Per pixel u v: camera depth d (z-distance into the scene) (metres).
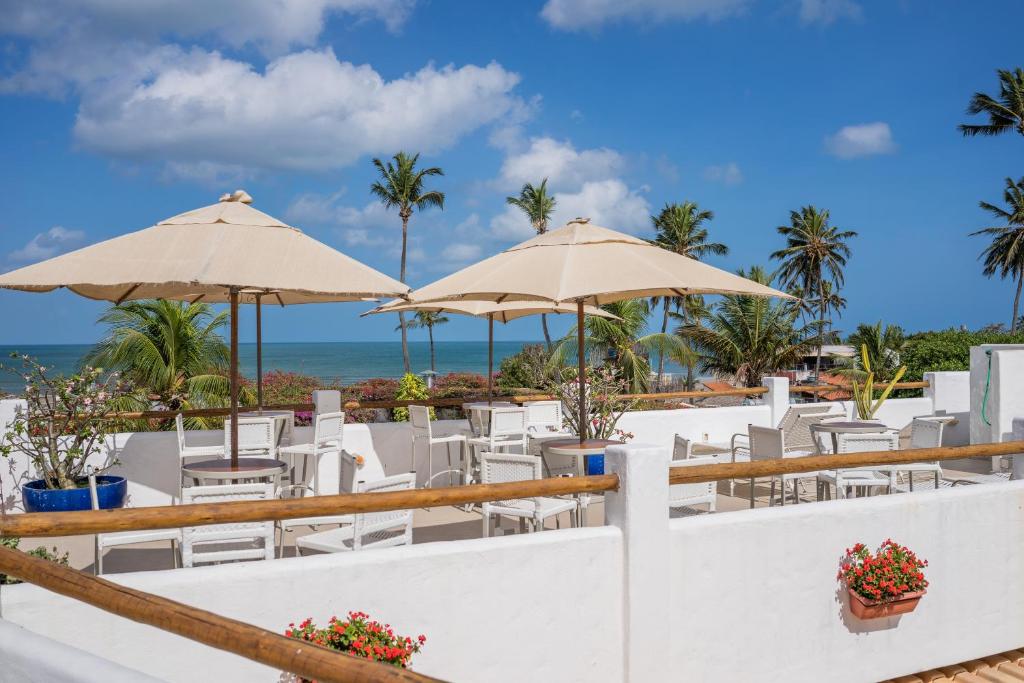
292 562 3.12
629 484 3.64
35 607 2.73
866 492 6.61
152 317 12.03
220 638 1.84
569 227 6.42
